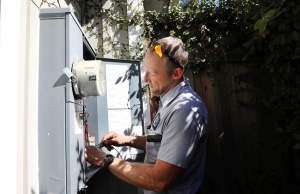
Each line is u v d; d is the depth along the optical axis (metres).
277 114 2.70
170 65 1.17
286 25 2.31
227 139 2.76
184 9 2.78
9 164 0.87
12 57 0.93
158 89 1.22
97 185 1.88
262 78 2.86
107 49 2.53
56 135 1.03
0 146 0.85
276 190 2.74
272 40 2.45
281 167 2.79
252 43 2.50
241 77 2.85
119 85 1.97
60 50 1.08
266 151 2.79
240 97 2.84
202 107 1.17
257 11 2.54
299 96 2.48
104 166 1.17
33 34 1.05
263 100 2.69
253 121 2.83
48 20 1.10
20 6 0.98
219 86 2.81
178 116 1.04
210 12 2.75
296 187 2.74
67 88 1.05
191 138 1.02
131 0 2.64
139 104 2.06
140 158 2.00
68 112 1.04
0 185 0.84
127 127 1.95
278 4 2.12
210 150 2.74
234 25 2.80
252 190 2.73
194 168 1.12
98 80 1.12
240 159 2.76
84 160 1.21
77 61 1.15
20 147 0.93
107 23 2.55
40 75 1.07
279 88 2.58
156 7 4.05
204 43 2.76
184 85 1.23
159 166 1.02
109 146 1.55
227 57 2.83
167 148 1.02
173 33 2.71
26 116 0.97
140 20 2.58
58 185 1.01
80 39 1.29
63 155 1.02
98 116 1.82
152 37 2.74
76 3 2.23
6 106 0.88
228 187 2.70
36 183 1.00
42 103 1.06
